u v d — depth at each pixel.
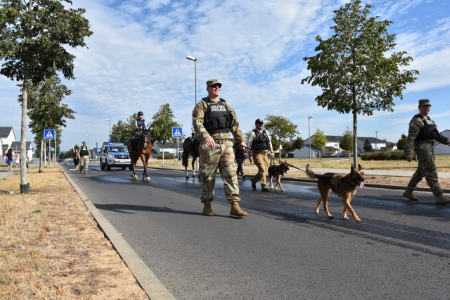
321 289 3.29
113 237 5.00
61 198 9.17
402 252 4.43
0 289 3.14
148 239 5.19
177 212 7.41
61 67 10.99
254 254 4.42
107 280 3.42
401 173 15.46
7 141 89.31
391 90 13.04
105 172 24.42
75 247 4.54
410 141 8.15
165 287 3.35
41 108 23.02
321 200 7.12
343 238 5.15
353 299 3.07
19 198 9.10
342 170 20.19
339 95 13.60
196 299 3.10
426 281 3.46
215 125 6.55
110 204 8.57
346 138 79.50
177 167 29.77
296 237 5.23
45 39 9.63
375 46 13.07
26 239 4.86
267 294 3.19
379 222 6.21
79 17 10.20
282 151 98.56
